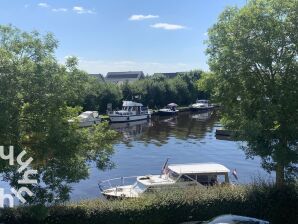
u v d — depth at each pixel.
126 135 72.25
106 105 97.62
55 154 16.58
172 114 110.94
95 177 39.16
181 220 19.48
